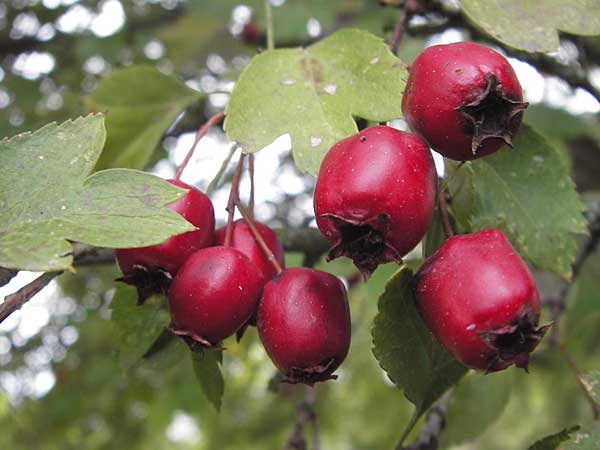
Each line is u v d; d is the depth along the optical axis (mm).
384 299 84
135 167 138
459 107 78
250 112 93
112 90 132
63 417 277
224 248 89
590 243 165
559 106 215
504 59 81
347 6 224
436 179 79
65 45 241
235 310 87
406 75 95
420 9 132
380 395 336
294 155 90
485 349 76
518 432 486
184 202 91
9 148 79
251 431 326
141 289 92
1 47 237
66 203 75
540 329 76
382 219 74
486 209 111
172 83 132
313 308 84
